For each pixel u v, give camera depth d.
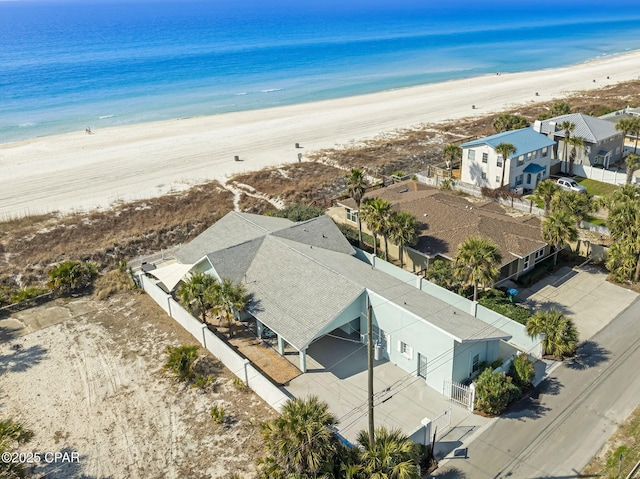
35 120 109.06
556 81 142.38
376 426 27.30
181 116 112.62
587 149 65.19
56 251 50.94
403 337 31.47
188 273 41.38
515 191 59.81
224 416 29.05
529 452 25.39
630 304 38.28
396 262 45.88
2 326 39.09
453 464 24.84
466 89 134.12
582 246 45.09
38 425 28.95
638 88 123.31
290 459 21.19
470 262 34.50
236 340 35.88
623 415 27.56
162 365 33.81
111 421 29.12
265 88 142.50
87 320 39.50
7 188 68.56
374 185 64.12
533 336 32.66
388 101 121.69
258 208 61.12
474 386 28.20
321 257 38.44
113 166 77.25
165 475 25.38
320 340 35.19
